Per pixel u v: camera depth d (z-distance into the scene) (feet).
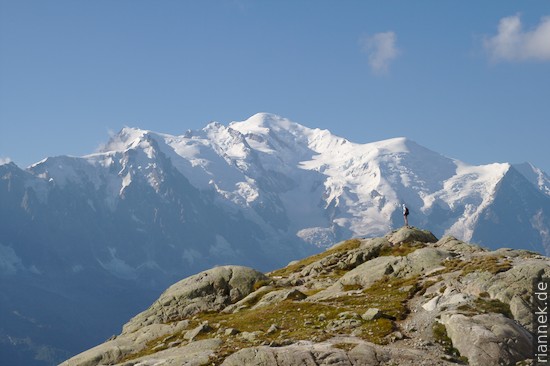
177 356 160.76
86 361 194.59
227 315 212.43
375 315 170.40
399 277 214.07
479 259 204.44
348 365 140.46
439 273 201.36
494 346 145.28
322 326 171.94
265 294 226.38
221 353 154.81
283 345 155.12
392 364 140.67
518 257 203.21
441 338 155.33
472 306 165.78
